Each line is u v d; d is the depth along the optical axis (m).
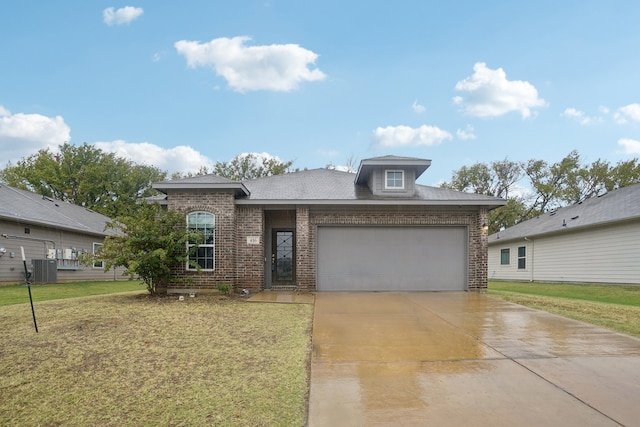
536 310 8.38
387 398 3.60
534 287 15.76
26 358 4.65
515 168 33.53
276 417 3.20
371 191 12.68
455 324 6.86
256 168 37.56
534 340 5.69
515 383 3.97
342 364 4.60
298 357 4.79
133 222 9.55
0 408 3.35
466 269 12.03
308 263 11.67
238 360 4.65
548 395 3.66
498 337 5.88
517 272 20.59
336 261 12.00
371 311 8.16
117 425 3.06
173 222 10.16
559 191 31.70
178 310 7.96
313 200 11.46
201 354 4.87
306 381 4.02
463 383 3.98
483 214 11.90
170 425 3.05
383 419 3.18
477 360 4.74
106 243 9.68
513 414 3.26
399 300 9.83
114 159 36.25
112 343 5.31
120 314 7.32
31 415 3.23
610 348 5.25
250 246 11.57
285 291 11.86
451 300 9.88
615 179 29.81
